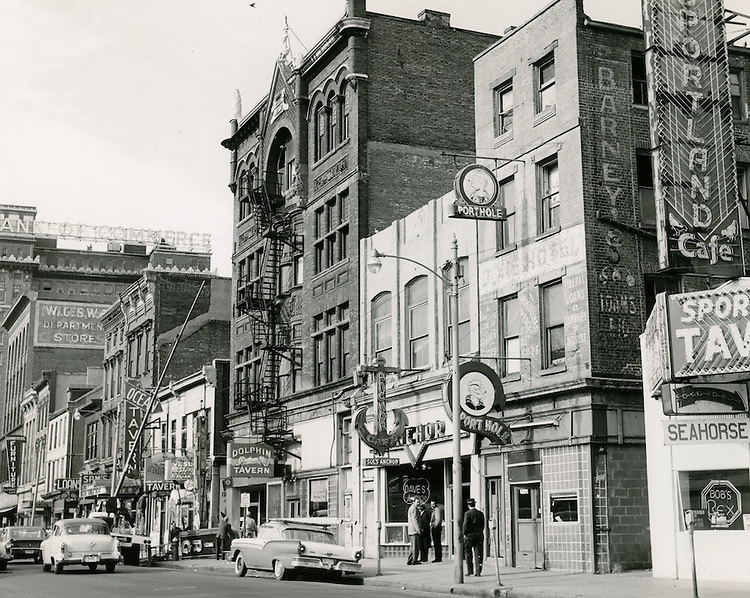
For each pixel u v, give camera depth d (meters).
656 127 23.44
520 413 28.88
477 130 32.53
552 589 20.55
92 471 76.44
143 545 44.03
